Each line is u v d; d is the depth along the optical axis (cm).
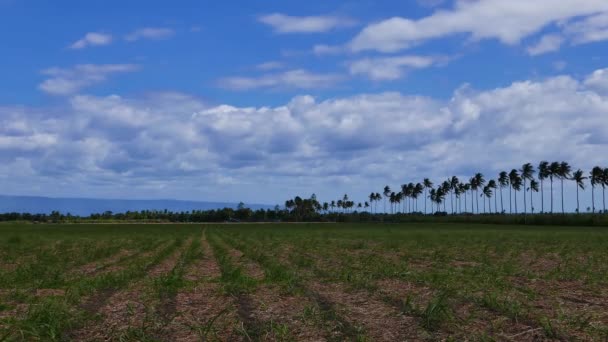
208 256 3344
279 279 1853
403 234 7381
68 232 9294
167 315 1257
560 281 1911
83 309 1333
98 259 3136
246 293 1580
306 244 4456
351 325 1109
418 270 2228
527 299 1427
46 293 1697
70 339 1053
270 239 5644
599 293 1578
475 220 17650
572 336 1024
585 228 11475
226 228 12619
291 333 1066
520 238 5822
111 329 1116
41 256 3256
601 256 3195
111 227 14150
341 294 1549
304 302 1417
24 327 1114
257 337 1039
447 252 3431
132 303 1441
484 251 3591
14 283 1961
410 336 1030
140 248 4200
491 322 1130
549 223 14862
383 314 1229
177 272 2181
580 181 16425
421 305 1341
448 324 1126
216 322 1177
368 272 2097
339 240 5322
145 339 1020
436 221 19825
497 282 1777
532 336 1027
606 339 1004
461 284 1738
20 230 10762
